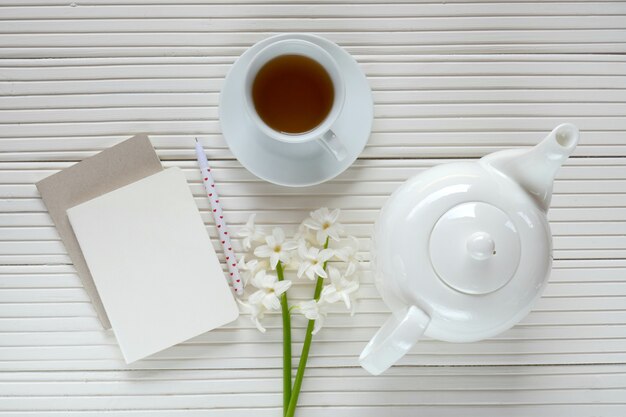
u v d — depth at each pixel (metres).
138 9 0.75
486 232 0.62
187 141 0.75
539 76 0.77
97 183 0.74
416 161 0.76
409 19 0.76
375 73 0.76
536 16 0.77
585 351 0.77
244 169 0.76
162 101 0.76
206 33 0.75
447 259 0.62
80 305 0.75
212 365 0.75
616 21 0.77
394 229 0.65
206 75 0.76
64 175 0.74
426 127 0.76
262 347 0.75
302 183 0.73
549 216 0.77
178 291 0.74
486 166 0.65
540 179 0.63
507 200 0.63
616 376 0.77
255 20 0.76
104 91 0.75
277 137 0.68
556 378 0.77
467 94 0.77
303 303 0.71
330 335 0.76
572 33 0.77
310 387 0.76
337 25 0.76
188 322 0.74
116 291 0.74
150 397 0.75
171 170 0.74
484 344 0.76
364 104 0.73
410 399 0.76
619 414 0.76
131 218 0.74
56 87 0.75
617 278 0.77
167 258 0.74
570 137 0.60
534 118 0.77
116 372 0.75
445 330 0.65
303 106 0.71
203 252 0.74
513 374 0.76
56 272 0.75
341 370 0.76
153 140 0.76
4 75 0.75
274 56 0.69
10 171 0.75
